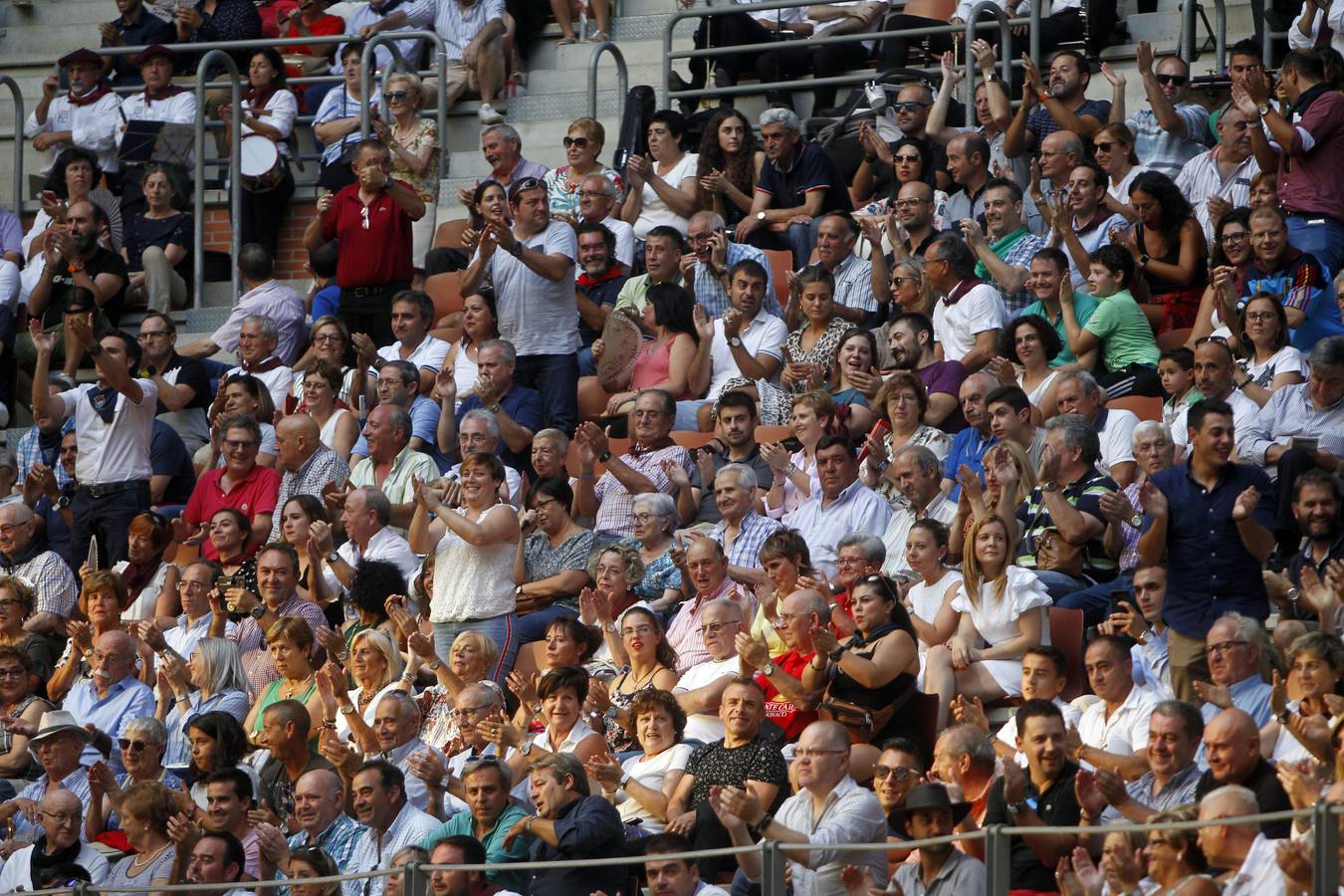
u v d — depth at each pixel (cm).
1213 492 3672
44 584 4759
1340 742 2845
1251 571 3650
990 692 3562
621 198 5491
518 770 3603
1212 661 3359
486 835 3366
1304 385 4106
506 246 4866
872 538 3806
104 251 5622
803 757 3147
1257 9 5522
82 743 4000
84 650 4291
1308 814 2452
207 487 4734
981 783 3150
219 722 3828
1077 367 4272
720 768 3344
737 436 4447
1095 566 3903
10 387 5594
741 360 4747
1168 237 4691
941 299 4678
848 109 5650
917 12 5903
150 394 4991
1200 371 4178
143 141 5941
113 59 6431
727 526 4162
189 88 6181
